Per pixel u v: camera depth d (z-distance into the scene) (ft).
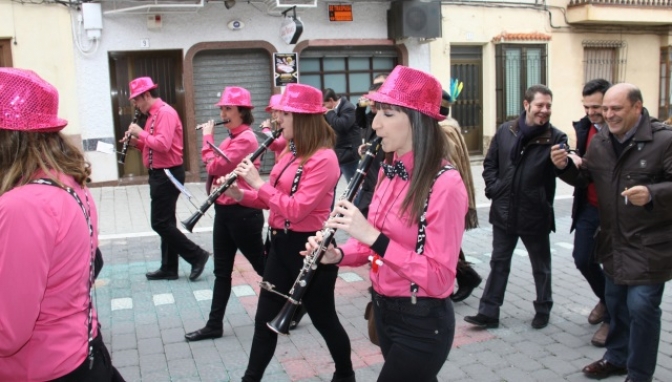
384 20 41.50
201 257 19.01
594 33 48.57
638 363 11.12
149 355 13.67
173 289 18.24
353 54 41.57
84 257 6.51
